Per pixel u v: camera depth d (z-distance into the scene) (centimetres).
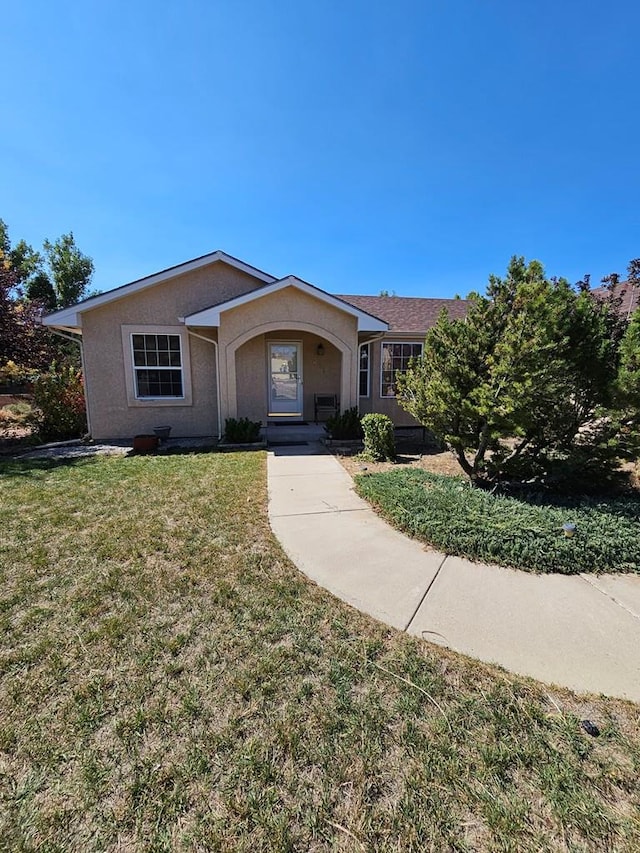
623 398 452
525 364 453
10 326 1138
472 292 525
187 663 244
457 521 429
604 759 185
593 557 364
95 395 1008
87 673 236
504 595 322
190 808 162
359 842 150
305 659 249
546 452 553
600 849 148
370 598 318
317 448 919
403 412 1246
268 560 380
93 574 351
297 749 188
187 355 1037
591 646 262
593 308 546
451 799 166
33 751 187
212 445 954
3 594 320
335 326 976
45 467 741
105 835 152
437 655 254
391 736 196
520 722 204
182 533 441
